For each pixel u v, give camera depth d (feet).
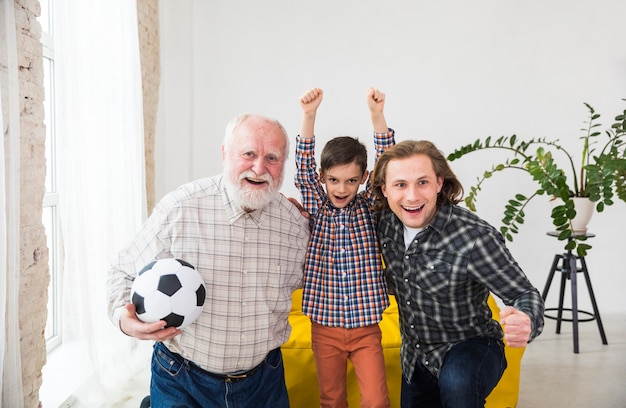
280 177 5.88
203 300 5.48
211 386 5.90
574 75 15.01
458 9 15.10
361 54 15.30
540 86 15.08
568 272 12.55
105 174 9.71
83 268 8.79
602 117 15.03
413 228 5.90
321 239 6.78
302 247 6.50
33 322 7.84
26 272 7.59
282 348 7.94
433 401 6.43
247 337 5.89
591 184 11.17
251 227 5.96
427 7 15.12
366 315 6.61
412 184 5.61
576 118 15.10
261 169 5.62
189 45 15.02
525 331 4.81
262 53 15.39
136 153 10.84
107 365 9.76
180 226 5.82
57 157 8.46
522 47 15.06
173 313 5.23
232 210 5.89
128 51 10.68
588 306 15.28
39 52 7.76
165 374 5.98
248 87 15.48
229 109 15.52
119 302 5.69
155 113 13.64
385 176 5.90
